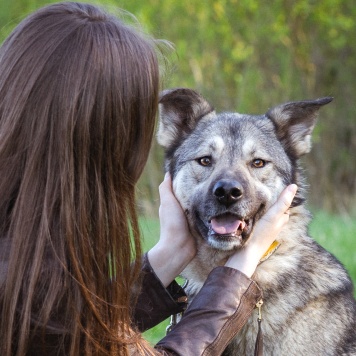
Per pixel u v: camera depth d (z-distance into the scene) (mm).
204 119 5066
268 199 4707
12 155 2760
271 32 20125
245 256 3615
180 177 4848
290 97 21000
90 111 2744
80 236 2734
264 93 20641
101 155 2812
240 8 19969
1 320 2678
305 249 4703
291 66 21031
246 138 4793
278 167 4820
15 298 2621
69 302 2703
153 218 14539
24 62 2781
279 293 4449
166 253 3824
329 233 11258
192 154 4832
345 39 20547
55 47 2781
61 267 2707
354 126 21859
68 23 2848
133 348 2904
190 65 19250
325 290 4594
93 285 2775
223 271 3244
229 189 4348
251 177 4672
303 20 21250
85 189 2764
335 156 21609
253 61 20516
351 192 21234
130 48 2867
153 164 16672
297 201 4723
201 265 4641
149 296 3617
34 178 2717
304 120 5055
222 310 3090
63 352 2738
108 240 2836
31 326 2678
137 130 2920
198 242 4641
